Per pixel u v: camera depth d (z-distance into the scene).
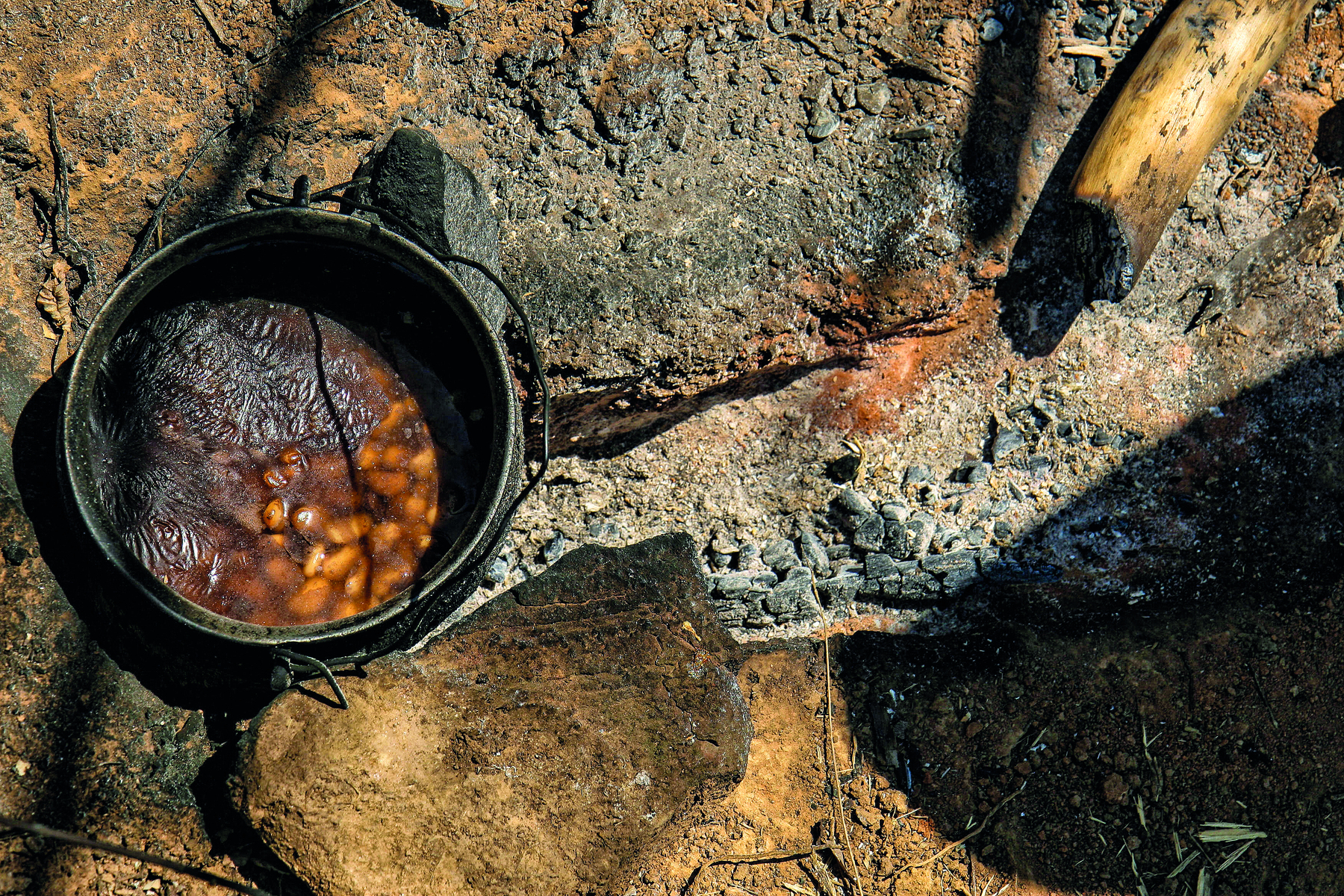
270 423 1.12
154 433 1.09
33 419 1.11
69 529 1.10
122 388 1.09
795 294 1.21
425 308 1.12
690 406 1.26
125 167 1.14
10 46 1.12
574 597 1.16
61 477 1.05
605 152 1.20
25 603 1.07
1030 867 1.17
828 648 1.23
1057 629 1.26
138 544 1.09
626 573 1.18
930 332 1.28
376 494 1.12
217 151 1.16
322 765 1.06
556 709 1.12
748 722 1.16
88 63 1.14
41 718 1.06
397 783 1.08
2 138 1.12
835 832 1.16
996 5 1.26
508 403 1.09
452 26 1.19
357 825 1.06
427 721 1.09
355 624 1.08
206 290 1.11
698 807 1.15
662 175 1.21
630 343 1.18
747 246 1.20
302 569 1.11
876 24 1.24
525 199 1.19
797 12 1.24
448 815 1.08
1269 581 1.27
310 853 1.06
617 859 1.10
